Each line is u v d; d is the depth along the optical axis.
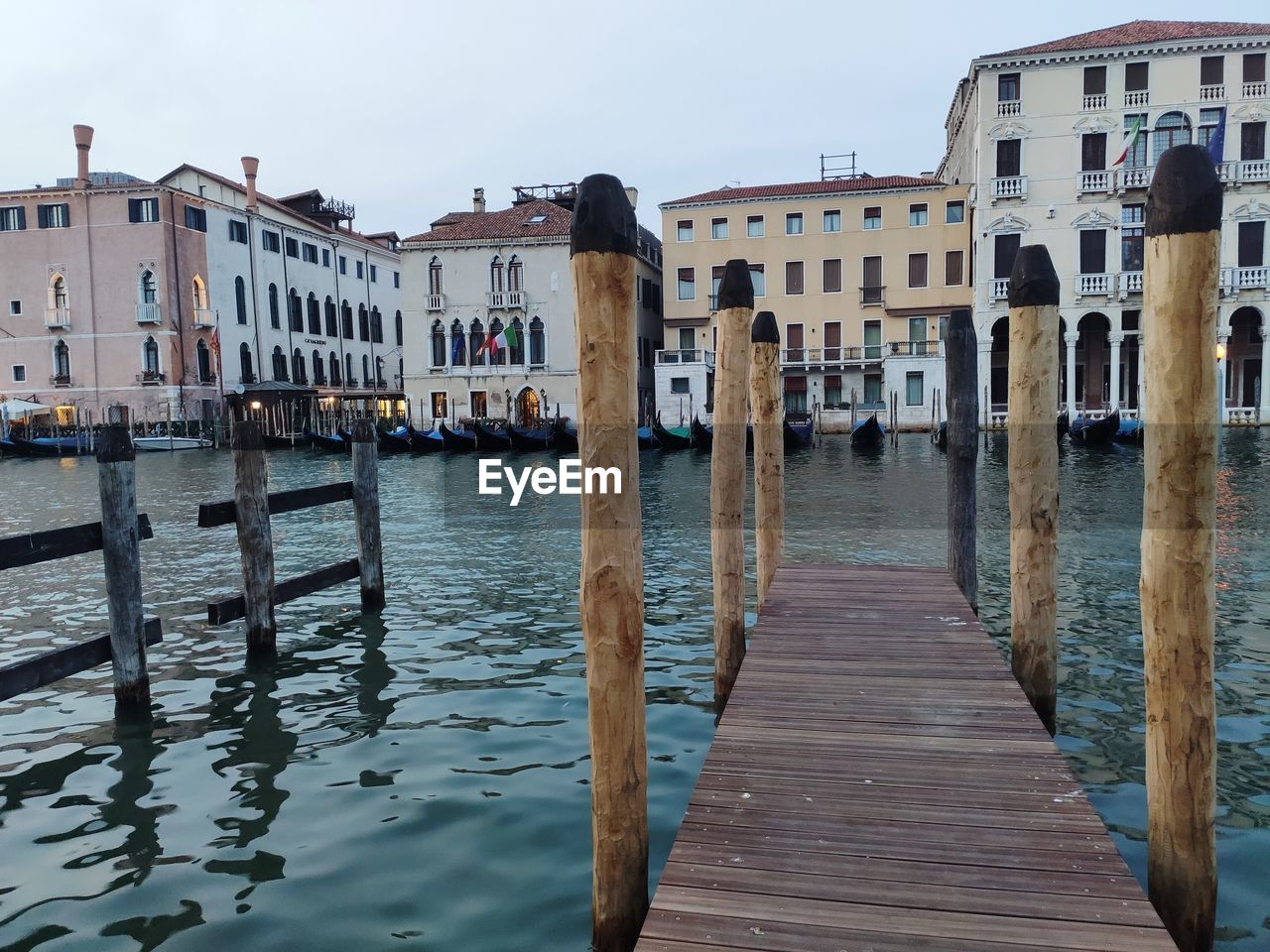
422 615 8.72
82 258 43.59
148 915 3.67
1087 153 34.91
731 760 3.76
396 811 4.53
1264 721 5.61
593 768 3.17
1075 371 38.03
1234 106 33.41
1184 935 2.88
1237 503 15.69
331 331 55.59
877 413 40.53
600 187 2.93
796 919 2.60
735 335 5.87
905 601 6.53
